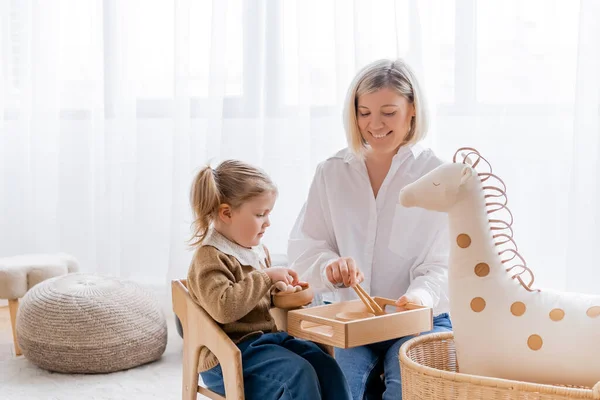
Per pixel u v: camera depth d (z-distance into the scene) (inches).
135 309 90.7
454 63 94.7
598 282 87.5
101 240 119.0
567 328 47.4
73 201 120.3
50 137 122.5
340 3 98.3
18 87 121.4
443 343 55.3
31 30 120.0
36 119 121.0
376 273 68.6
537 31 91.6
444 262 66.0
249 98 105.5
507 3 92.4
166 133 115.6
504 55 92.8
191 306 57.3
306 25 101.0
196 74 109.8
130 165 116.7
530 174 93.0
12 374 88.0
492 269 50.7
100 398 79.4
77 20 118.3
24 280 96.7
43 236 123.9
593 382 46.6
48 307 87.9
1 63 121.2
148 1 114.1
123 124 116.0
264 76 105.0
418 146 68.2
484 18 93.4
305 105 103.2
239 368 51.6
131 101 115.8
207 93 109.3
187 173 110.4
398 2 93.0
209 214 57.8
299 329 54.0
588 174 87.7
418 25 93.0
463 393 44.5
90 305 87.8
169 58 114.2
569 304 48.3
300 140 104.5
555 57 91.2
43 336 87.0
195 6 109.7
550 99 91.6
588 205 88.0
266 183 58.4
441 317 65.1
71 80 118.9
